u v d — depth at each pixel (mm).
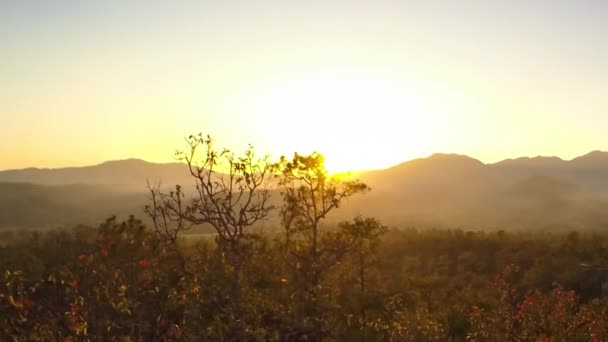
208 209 15891
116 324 12367
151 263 13555
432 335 22172
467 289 45906
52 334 12305
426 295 36969
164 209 15828
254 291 14406
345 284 21312
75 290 12406
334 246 19875
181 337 12695
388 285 33625
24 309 12352
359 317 19094
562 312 22781
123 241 13117
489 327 23672
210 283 13820
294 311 14758
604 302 25844
